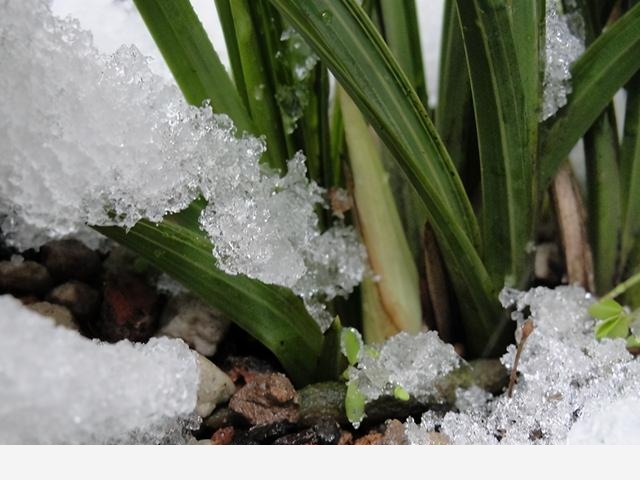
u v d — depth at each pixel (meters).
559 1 0.51
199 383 0.45
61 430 0.40
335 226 0.51
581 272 0.51
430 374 0.48
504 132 0.45
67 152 0.43
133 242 0.45
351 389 0.46
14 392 0.39
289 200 0.48
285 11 0.43
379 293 0.50
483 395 0.49
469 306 0.49
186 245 0.45
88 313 0.48
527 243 0.48
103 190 0.44
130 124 0.44
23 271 0.47
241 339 0.50
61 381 0.40
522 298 0.49
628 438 0.44
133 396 0.42
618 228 0.51
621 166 0.50
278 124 0.48
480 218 0.51
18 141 0.43
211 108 0.46
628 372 0.48
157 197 0.44
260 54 0.47
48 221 0.44
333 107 0.51
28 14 0.42
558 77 0.47
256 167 0.47
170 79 0.50
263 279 0.46
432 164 0.46
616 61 0.47
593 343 0.49
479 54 0.44
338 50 0.43
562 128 0.48
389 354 0.48
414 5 0.49
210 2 0.52
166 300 0.49
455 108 0.50
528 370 0.48
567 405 0.47
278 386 0.46
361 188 0.50
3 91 0.42
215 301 0.46
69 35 0.43
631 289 0.51
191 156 0.45
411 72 0.50
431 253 0.50
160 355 0.44
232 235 0.46
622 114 0.54
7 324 0.40
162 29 0.44
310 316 0.48
